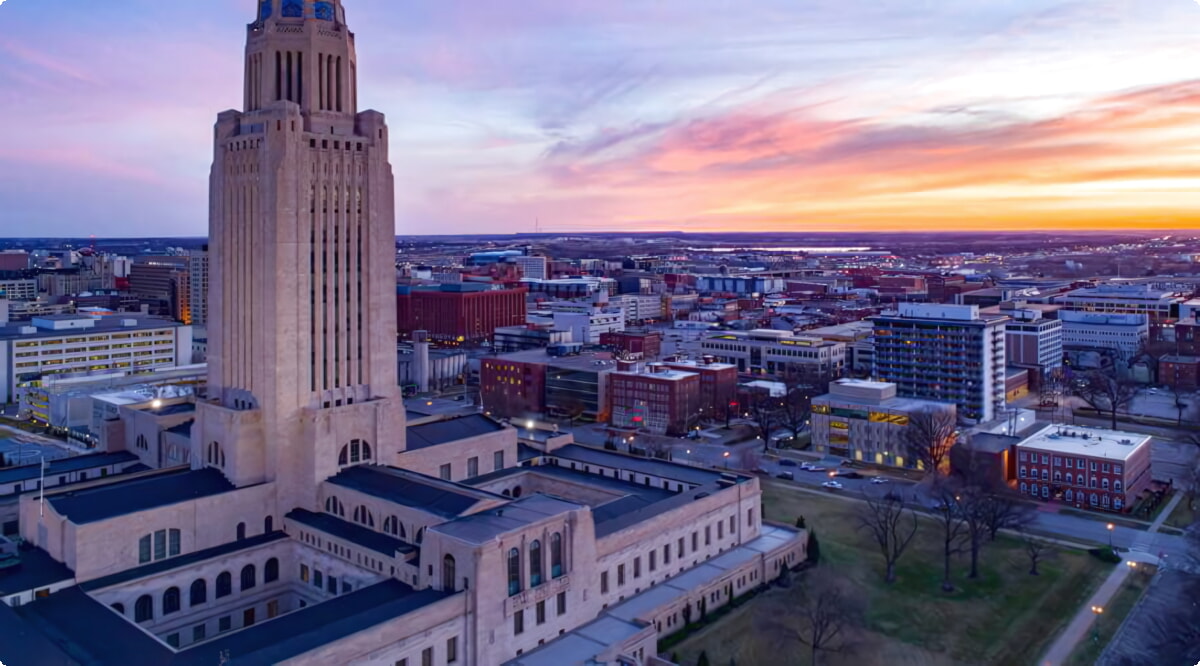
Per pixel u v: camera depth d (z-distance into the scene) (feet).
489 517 386.52
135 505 417.49
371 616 335.67
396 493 436.35
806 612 434.71
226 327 484.33
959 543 515.50
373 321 488.44
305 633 321.32
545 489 555.69
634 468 555.28
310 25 470.80
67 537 391.04
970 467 617.62
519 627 369.50
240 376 478.18
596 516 458.09
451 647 348.18
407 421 582.35
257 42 473.67
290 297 454.40
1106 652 392.06
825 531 561.84
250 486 449.06
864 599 450.71
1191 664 375.04
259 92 476.95
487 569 353.92
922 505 610.24
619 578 423.23
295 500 463.83
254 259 460.96
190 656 318.45
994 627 419.95
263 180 450.30
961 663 384.47
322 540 431.02
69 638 336.90
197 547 426.10
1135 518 587.27
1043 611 437.17
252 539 444.55
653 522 443.73
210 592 418.31
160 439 561.84
